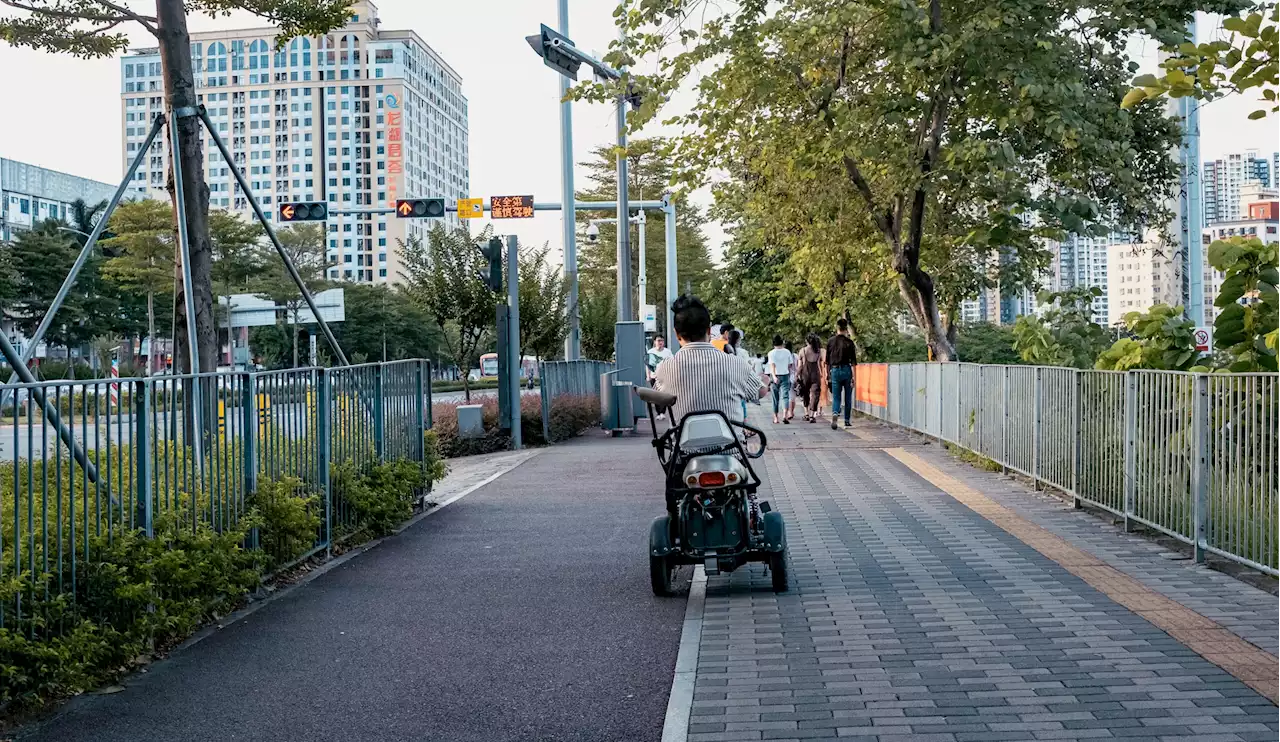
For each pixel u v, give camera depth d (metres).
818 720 4.81
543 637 6.54
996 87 16.42
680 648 6.11
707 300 41.09
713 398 7.48
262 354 85.81
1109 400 9.94
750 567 8.34
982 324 32.56
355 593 7.85
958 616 6.57
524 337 27.84
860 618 6.62
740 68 17.33
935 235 20.39
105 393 6.05
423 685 5.63
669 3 16.53
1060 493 11.74
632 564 8.76
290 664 6.04
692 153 18.56
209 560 6.67
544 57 22.56
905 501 11.51
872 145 17.05
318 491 9.14
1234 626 6.16
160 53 10.25
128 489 6.26
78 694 5.52
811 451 17.20
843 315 27.39
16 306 67.44
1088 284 14.87
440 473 12.40
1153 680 5.21
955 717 4.79
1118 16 16.52
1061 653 5.71
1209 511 7.92
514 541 9.97
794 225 21.02
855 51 17.80
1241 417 7.45
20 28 10.22
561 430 21.70
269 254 74.31
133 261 63.50
